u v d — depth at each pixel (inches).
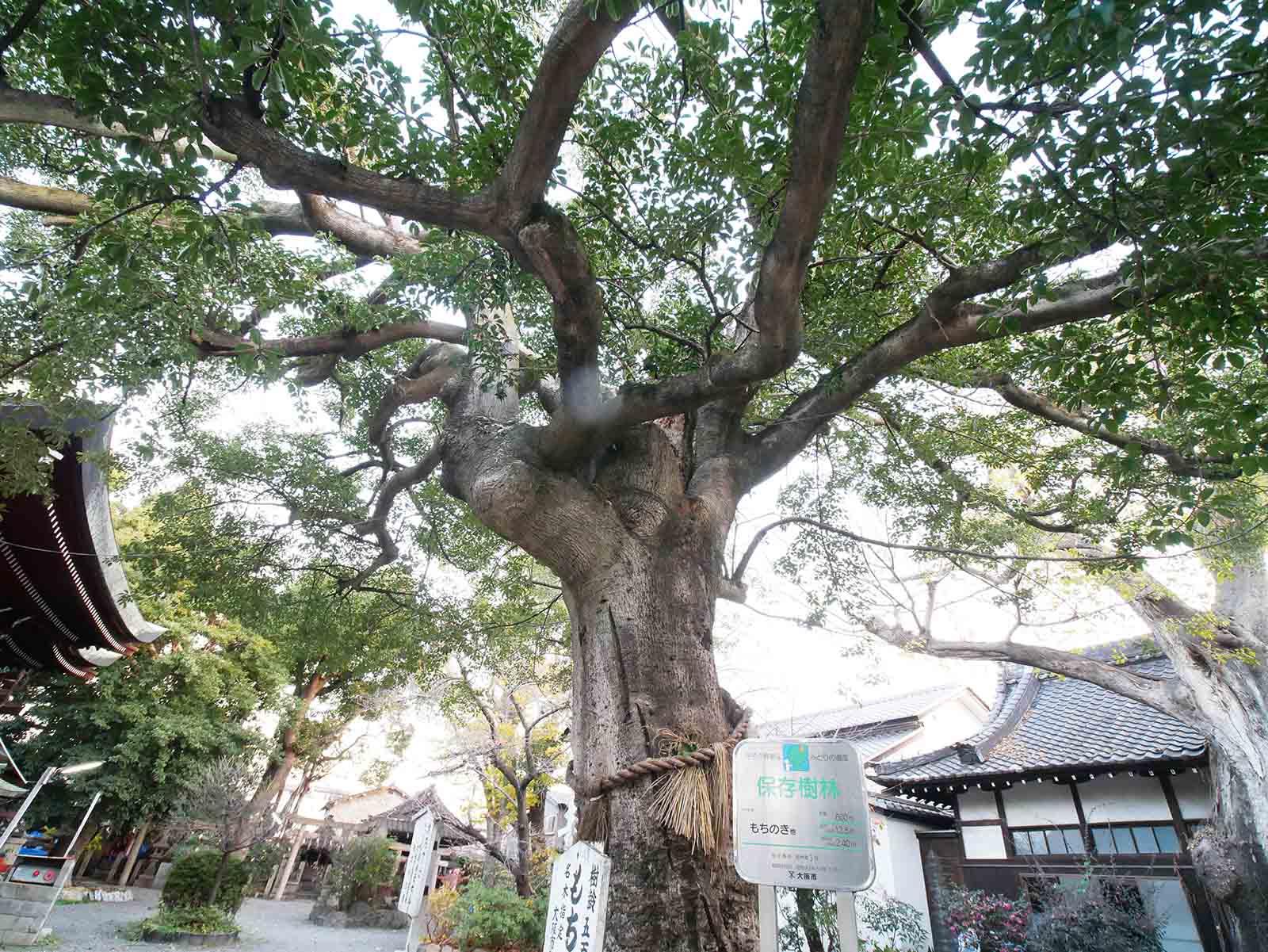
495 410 247.4
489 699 550.9
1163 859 365.1
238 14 115.9
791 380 309.4
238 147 129.8
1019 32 104.6
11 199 267.1
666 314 264.5
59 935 447.5
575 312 158.2
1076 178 130.2
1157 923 344.8
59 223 276.8
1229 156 118.3
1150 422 275.1
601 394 178.5
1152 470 238.5
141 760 671.8
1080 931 332.2
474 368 229.6
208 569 320.8
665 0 120.0
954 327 180.4
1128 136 116.8
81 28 116.8
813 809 133.6
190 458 312.5
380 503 323.0
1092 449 270.1
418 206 140.2
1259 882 318.7
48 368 179.6
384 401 286.8
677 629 180.2
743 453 235.1
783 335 140.4
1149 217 128.5
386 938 631.8
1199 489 213.5
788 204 119.2
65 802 650.2
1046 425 297.1
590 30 113.3
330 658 414.9
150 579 345.1
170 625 696.4
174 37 119.7
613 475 210.8
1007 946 362.6
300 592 364.2
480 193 140.5
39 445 193.9
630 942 138.6
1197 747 366.0
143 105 123.0
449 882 592.4
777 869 130.6
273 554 334.6
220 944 502.3
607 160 207.0
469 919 395.9
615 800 157.0
